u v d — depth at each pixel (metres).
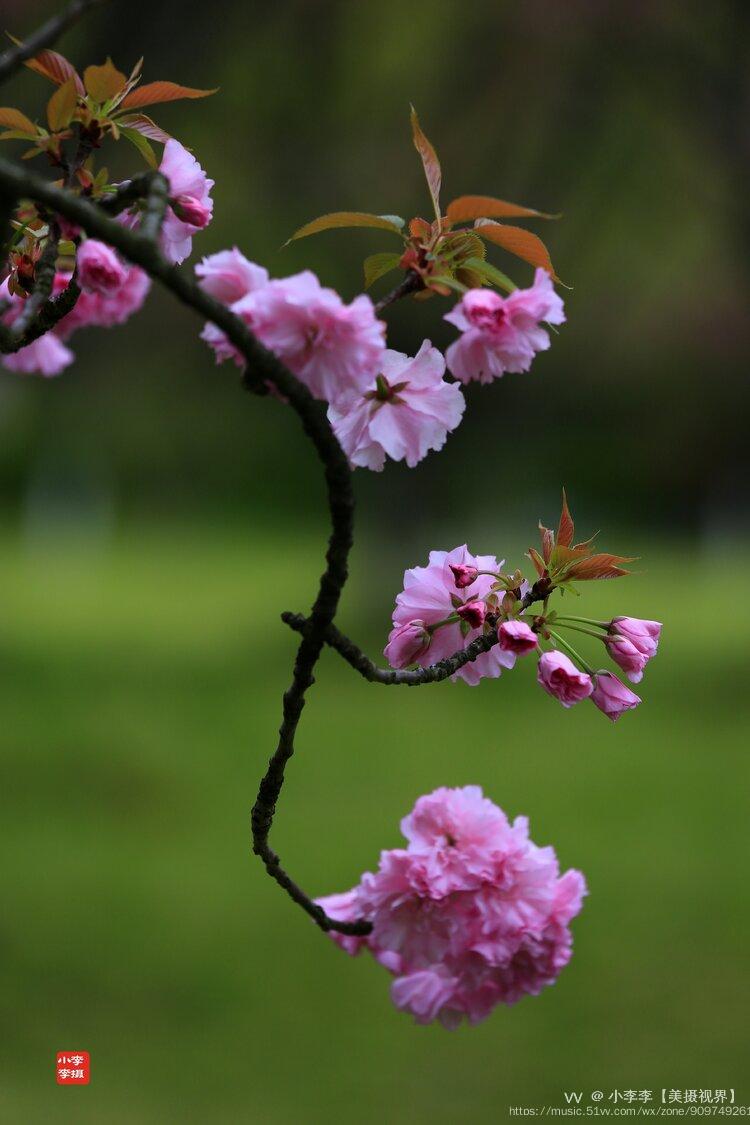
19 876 9.90
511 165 18.77
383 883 1.94
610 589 31.56
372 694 19.23
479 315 1.43
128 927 8.80
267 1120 6.05
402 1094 6.44
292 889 1.87
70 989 7.63
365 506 25.25
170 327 22.69
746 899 9.64
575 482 43.53
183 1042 6.97
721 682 19.48
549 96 18.39
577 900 1.98
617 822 12.12
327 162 18.81
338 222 1.55
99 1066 6.59
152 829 11.50
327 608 1.48
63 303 1.72
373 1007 7.62
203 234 18.94
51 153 1.71
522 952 1.99
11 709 16.72
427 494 23.97
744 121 17.59
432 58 18.39
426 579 1.95
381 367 1.63
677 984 7.96
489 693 19.88
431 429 1.63
